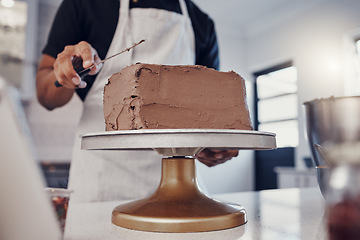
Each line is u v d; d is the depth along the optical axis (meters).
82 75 1.00
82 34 1.25
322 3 3.61
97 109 1.21
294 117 4.06
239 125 0.86
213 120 0.84
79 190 1.20
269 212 0.82
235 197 1.08
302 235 0.61
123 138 0.62
